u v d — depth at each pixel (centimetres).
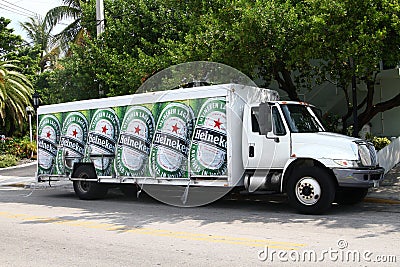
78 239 907
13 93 3256
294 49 1302
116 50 1941
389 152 1622
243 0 1370
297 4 1396
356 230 925
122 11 2033
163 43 1719
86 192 1506
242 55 1365
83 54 2075
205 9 1541
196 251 782
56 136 1581
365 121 1605
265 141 1147
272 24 1323
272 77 1593
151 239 887
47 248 841
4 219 1165
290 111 1156
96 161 1458
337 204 1267
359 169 1066
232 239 862
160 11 1938
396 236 867
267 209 1215
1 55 4006
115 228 1009
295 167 1137
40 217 1184
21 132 3578
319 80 1509
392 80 2045
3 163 2988
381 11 1252
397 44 1288
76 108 1527
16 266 727
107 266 708
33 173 2580
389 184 1452
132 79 1680
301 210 1102
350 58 1355
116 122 1414
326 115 1706
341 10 1234
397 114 2100
